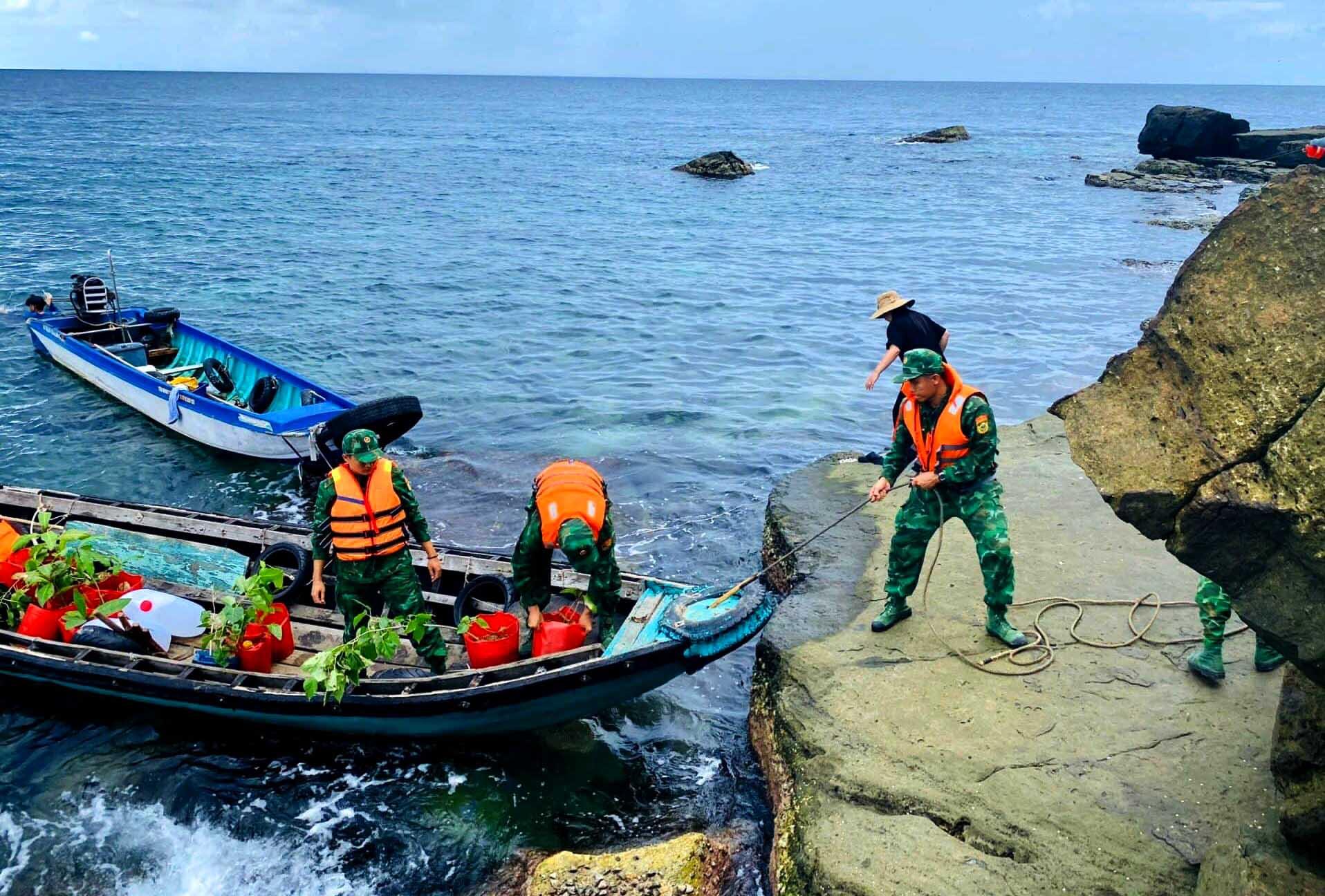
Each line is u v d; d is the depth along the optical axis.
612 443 14.66
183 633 8.38
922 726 6.30
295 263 27.97
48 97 153.50
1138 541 8.73
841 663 7.05
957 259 30.86
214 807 7.07
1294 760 4.79
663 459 14.02
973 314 23.11
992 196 47.59
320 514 7.36
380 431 12.42
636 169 60.19
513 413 16.02
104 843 6.73
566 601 8.72
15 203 36.69
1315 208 4.39
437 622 8.88
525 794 7.19
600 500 7.21
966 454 6.70
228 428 13.60
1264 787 5.60
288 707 7.22
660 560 10.95
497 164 62.16
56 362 17.64
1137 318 22.64
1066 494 9.73
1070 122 128.88
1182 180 50.91
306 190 45.09
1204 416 4.46
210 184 45.75
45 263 26.28
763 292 25.78
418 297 24.38
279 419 13.06
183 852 6.67
